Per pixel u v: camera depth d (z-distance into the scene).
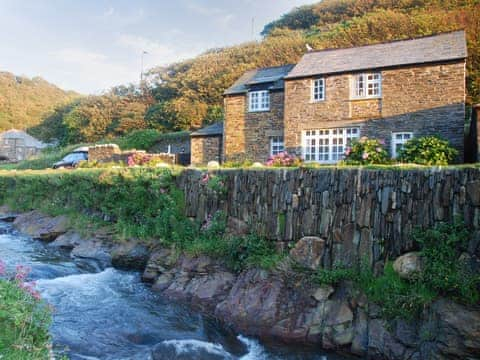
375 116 18.69
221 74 48.38
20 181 23.31
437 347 7.04
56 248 15.23
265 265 9.91
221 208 12.12
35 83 100.75
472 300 7.14
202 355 7.33
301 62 21.62
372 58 19.56
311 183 10.18
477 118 14.86
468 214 7.90
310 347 8.27
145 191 14.71
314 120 20.06
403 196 8.79
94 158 27.22
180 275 11.16
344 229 9.37
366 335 7.92
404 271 8.13
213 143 24.75
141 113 47.53
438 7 40.88
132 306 9.85
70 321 8.46
